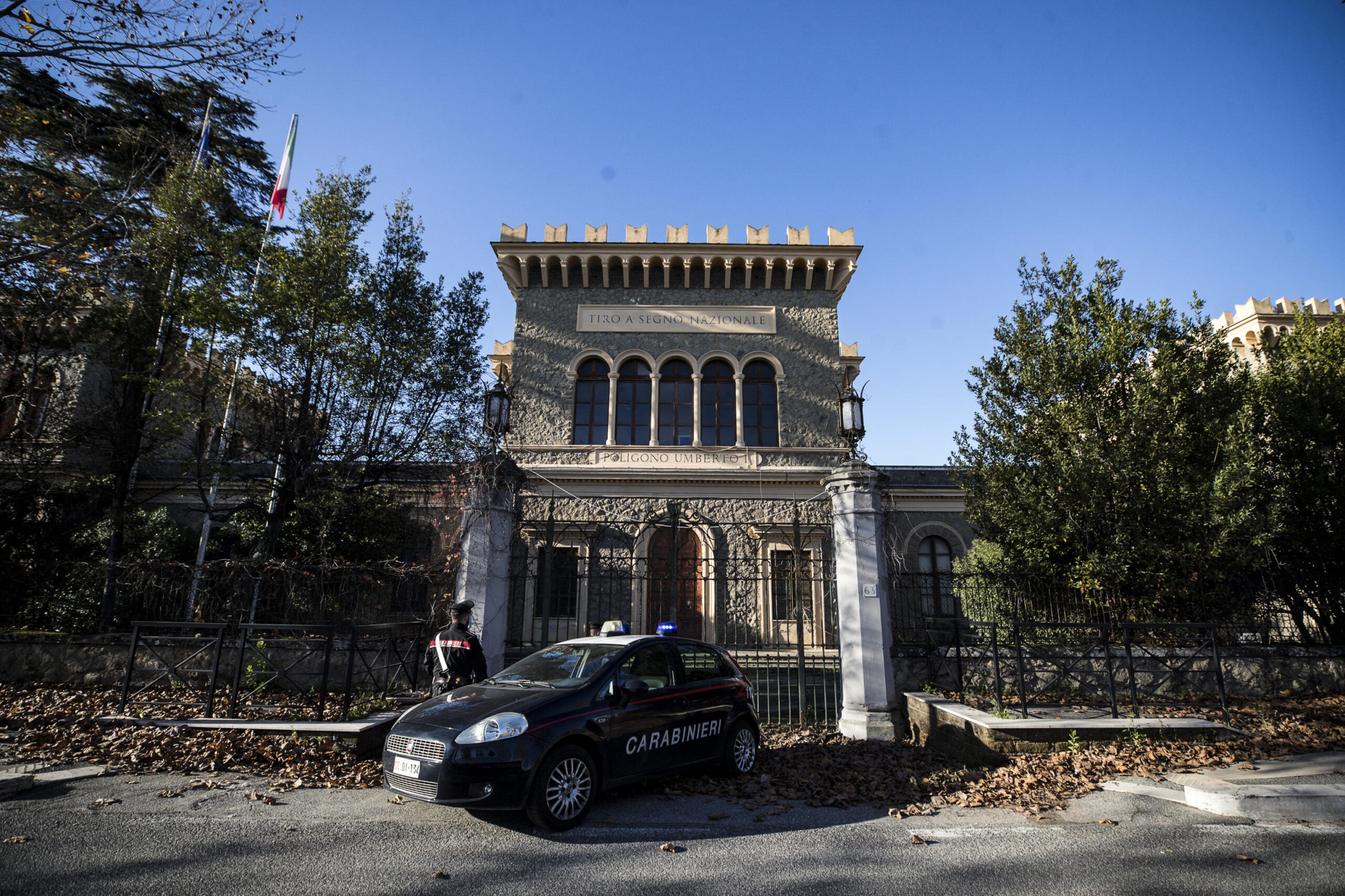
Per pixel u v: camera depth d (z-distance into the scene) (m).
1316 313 23.70
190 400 14.73
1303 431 11.48
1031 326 12.45
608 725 6.05
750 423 21.56
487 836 5.30
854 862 4.84
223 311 13.22
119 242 14.12
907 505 22.92
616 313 22.06
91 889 4.07
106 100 14.51
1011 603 11.00
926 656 10.56
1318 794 5.92
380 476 14.89
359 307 14.27
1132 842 5.23
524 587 12.98
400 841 5.13
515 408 20.20
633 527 19.33
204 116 17.14
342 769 7.00
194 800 5.96
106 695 9.70
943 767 8.02
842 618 9.89
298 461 13.98
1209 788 6.21
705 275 22.23
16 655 10.65
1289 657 10.84
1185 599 10.98
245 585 10.58
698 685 7.20
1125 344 11.58
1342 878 4.50
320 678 10.05
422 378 14.84
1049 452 11.70
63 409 15.49
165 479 20.33
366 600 10.52
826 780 7.20
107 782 6.35
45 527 13.80
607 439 21.22
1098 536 10.99
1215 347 12.05
